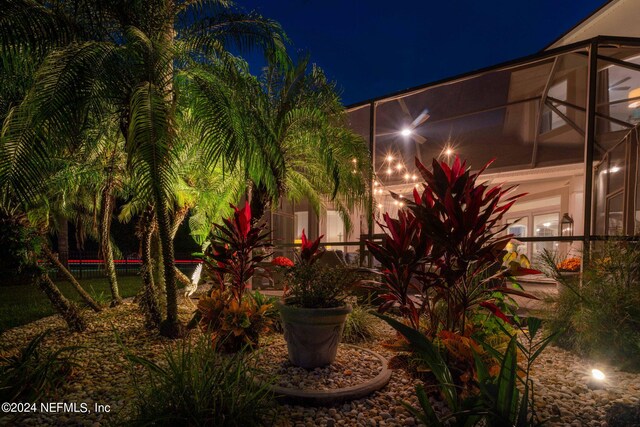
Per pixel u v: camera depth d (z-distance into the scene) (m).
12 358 2.62
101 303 5.32
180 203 5.05
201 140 3.65
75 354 3.23
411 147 9.76
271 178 4.43
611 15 8.22
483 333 2.53
